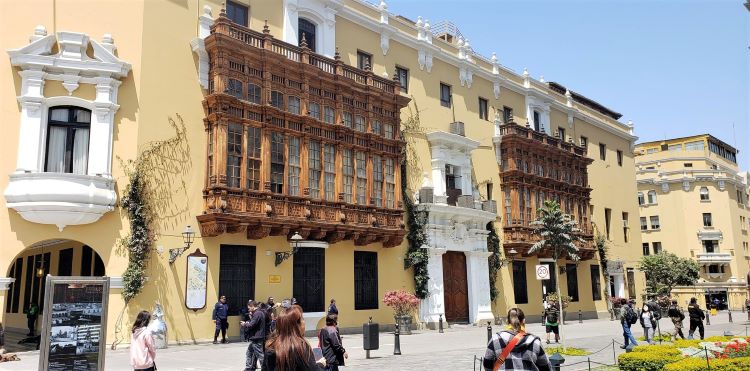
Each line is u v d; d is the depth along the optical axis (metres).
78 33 21.03
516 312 8.45
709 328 34.66
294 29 27.62
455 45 37.41
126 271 20.61
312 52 26.44
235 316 23.31
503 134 39.16
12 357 17.78
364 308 28.44
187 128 22.98
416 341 24.52
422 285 30.83
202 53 23.70
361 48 31.09
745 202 78.75
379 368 16.22
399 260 30.47
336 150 27.03
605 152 51.28
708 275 71.62
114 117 21.45
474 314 33.69
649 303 24.16
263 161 23.84
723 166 79.81
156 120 22.22
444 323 31.41
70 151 20.92
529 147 39.69
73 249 25.39
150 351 10.77
